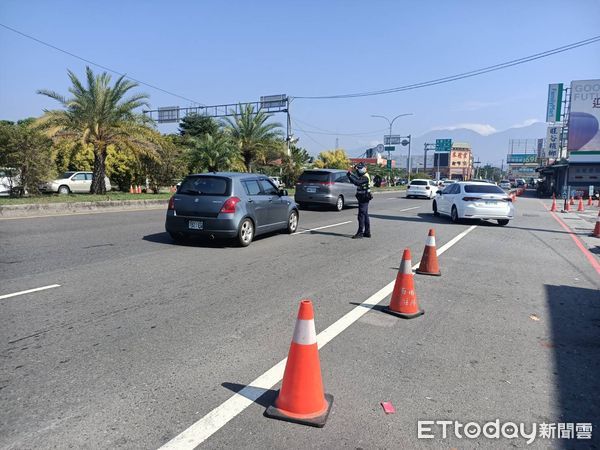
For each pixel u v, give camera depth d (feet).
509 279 24.58
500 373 12.95
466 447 9.54
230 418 10.16
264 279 22.50
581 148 146.72
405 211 67.56
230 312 17.21
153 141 75.20
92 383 11.44
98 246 29.84
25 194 62.03
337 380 12.17
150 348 13.67
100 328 15.12
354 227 44.96
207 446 9.15
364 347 14.44
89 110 66.80
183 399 10.87
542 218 65.36
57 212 51.29
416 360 13.60
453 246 35.24
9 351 13.15
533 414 10.89
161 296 18.95
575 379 12.71
